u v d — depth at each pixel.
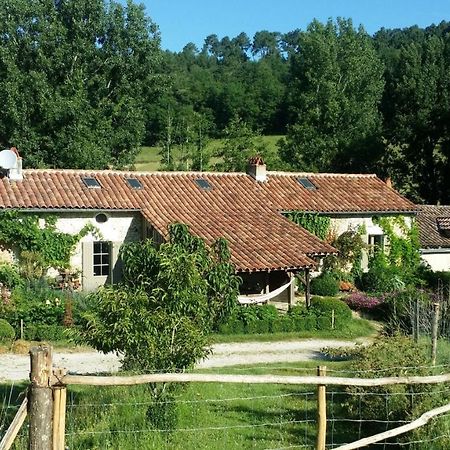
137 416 10.59
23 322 20.61
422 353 12.05
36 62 43.97
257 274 26.09
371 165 52.22
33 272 24.92
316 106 58.94
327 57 59.34
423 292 25.67
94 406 10.99
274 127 75.88
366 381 8.25
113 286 11.50
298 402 12.96
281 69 92.69
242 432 11.03
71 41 45.12
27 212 25.27
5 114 42.28
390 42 104.94
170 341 10.73
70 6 45.06
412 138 48.91
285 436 10.88
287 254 25.05
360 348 13.89
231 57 110.69
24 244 25.33
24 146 42.19
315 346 21.08
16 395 13.61
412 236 32.50
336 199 31.34
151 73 47.94
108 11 46.31
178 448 9.96
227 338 21.69
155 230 25.88
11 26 43.22
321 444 8.48
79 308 21.50
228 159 50.50
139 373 10.56
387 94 61.66
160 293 10.90
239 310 22.53
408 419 10.21
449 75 51.59
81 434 9.84
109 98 47.31
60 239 25.81
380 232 31.88
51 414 6.53
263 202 29.55
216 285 12.54
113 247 26.66
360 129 57.41
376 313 26.06
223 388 13.88
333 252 26.34
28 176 27.08
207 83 76.50
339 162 53.62
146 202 27.27
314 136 56.84
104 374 14.64
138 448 9.69
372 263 31.56
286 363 18.02
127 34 46.53
